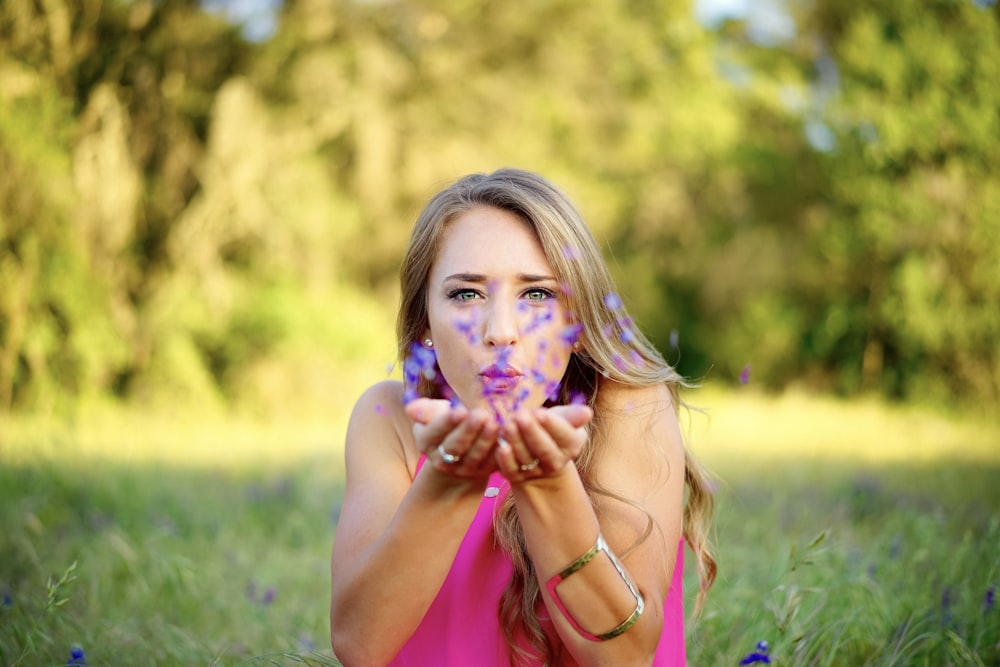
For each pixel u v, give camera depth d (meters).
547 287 1.61
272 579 3.65
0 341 10.20
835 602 2.66
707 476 2.25
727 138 15.22
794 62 15.20
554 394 1.77
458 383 1.57
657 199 16.78
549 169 14.39
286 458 7.14
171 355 11.80
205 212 12.04
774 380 16.89
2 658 2.37
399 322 1.78
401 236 13.86
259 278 13.16
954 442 8.72
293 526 4.66
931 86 12.96
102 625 2.68
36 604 2.65
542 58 13.95
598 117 14.54
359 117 12.88
